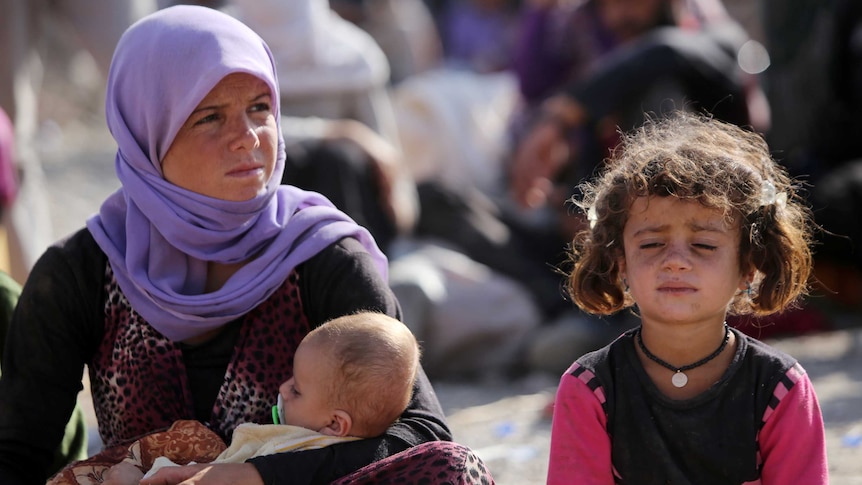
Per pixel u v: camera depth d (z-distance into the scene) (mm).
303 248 6617
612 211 6277
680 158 6086
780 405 5953
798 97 16734
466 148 18172
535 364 14109
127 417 6586
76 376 6625
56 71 39062
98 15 13078
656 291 6004
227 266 6691
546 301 14758
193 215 6555
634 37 16031
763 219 6184
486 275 14602
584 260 6574
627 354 6191
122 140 6672
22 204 12031
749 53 18141
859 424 10094
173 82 6484
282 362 6570
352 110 14430
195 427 6297
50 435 6520
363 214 12555
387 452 6051
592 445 6105
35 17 12984
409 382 6145
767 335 14008
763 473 6035
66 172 29062
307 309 6637
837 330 14258
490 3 27969
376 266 6719
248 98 6586
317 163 12398
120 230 6719
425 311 14047
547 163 15328
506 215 15391
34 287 6570
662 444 6027
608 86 14320
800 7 16656
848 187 15125
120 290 6590
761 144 6812
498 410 12289
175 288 6562
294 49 13969
